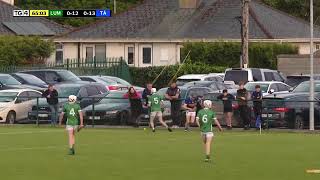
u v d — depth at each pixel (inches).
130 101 5413.4
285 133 4968.0
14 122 5703.7
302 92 5418.3
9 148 3939.5
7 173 2989.7
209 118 3331.7
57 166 3206.2
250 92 5570.9
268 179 2847.0
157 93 5285.4
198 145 4119.1
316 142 4323.3
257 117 5132.9
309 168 3166.8
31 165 3240.7
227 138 4574.3
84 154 3668.8
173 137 4613.7
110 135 4753.9
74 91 5836.6
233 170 3097.9
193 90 5516.7
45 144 4151.1
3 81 6382.9
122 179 2834.6
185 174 2974.9
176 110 5295.3
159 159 3469.5
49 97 5546.3
